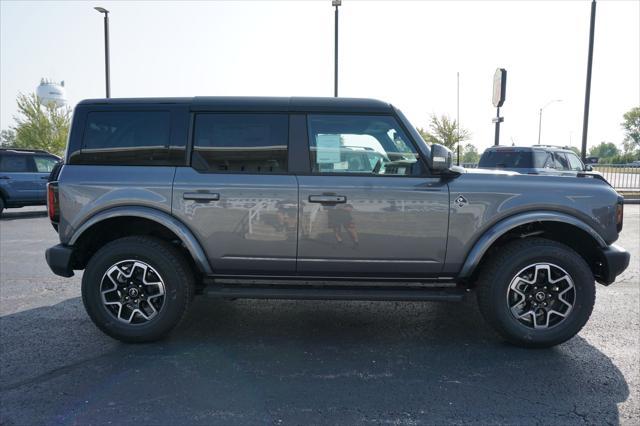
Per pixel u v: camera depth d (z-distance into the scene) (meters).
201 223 3.82
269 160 3.88
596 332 4.25
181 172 3.86
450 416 2.84
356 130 3.91
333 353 3.77
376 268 3.88
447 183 3.82
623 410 2.91
